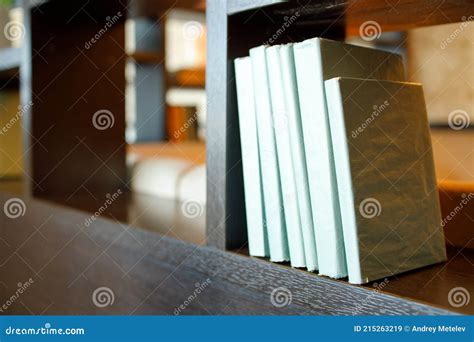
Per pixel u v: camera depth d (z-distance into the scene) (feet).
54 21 4.74
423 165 2.60
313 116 2.32
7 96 6.16
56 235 4.30
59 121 4.86
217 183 2.76
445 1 2.46
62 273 4.23
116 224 3.55
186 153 5.47
